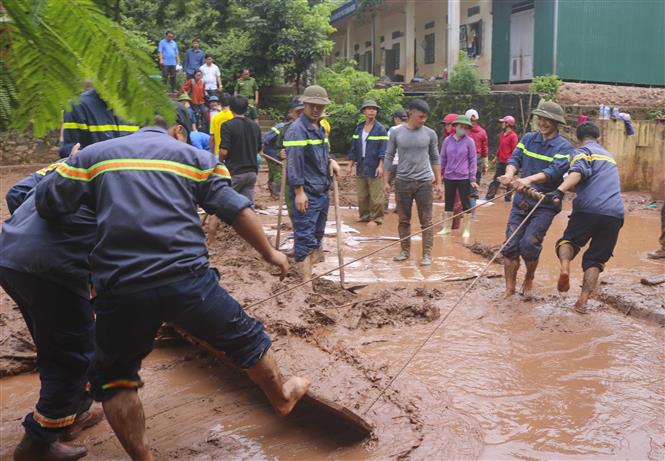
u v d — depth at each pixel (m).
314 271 7.11
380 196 10.53
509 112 18.73
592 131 5.99
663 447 3.32
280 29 20.62
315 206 6.33
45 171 3.63
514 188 5.94
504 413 3.69
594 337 5.07
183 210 2.72
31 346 4.57
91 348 3.28
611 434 3.45
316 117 6.29
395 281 6.83
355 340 4.93
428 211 7.60
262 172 17.19
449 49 22.06
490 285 6.67
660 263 8.09
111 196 2.65
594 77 20.33
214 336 2.77
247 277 6.16
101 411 3.73
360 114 19.45
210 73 17.38
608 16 20.20
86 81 1.04
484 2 23.31
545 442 3.35
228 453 3.32
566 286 5.78
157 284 2.59
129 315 2.62
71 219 3.11
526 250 5.97
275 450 3.35
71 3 1.02
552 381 4.18
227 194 2.79
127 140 2.80
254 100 18.52
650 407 3.80
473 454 3.18
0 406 3.94
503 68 22.58
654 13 20.86
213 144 9.83
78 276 3.15
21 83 1.01
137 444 2.78
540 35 20.19
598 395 3.96
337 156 19.98
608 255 5.73
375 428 3.37
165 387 4.19
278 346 4.43
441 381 4.15
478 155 11.46
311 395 3.63
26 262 3.05
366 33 31.23
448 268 7.52
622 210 5.66
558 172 5.89
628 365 4.48
